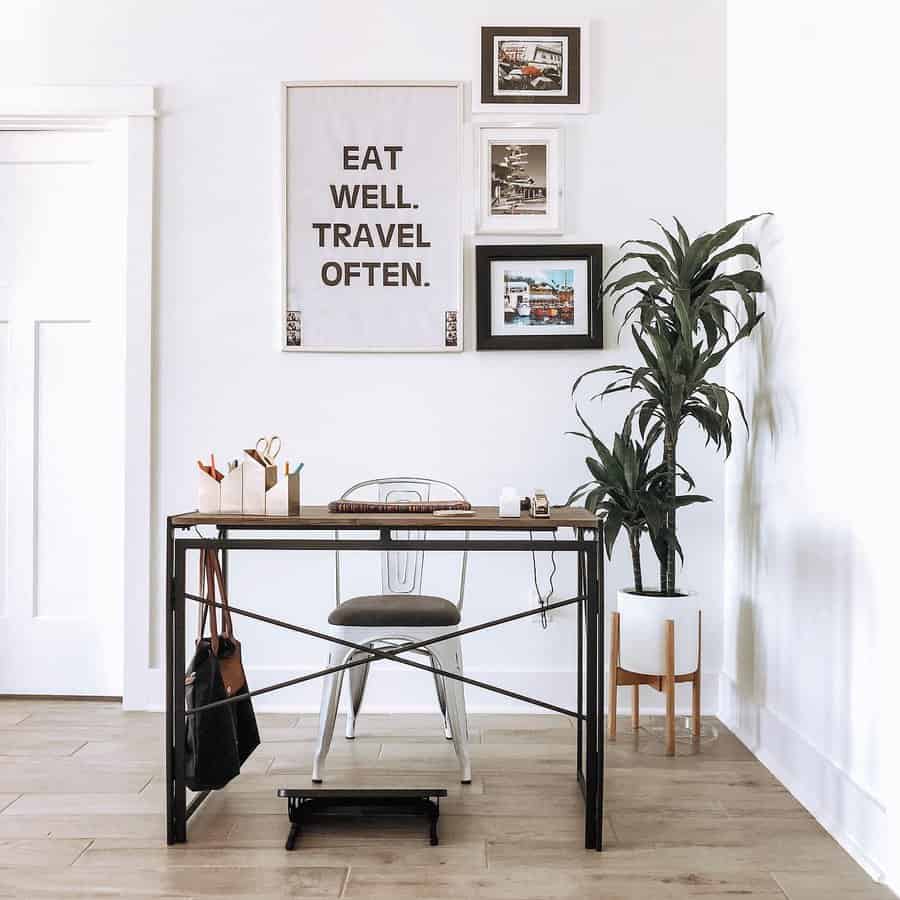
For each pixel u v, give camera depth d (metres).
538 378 3.29
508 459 3.29
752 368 2.96
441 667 2.47
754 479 2.92
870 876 1.96
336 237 3.27
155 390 3.27
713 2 3.27
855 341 2.14
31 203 3.38
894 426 1.95
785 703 2.61
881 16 2.00
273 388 3.28
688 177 3.27
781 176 2.67
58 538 3.36
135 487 3.23
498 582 3.27
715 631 3.27
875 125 2.03
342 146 3.26
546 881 1.93
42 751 2.77
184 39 3.27
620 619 2.93
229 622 2.40
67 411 3.37
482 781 2.52
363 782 2.50
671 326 2.92
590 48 3.28
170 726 2.13
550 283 3.26
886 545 1.98
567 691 3.26
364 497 3.28
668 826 2.22
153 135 3.26
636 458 2.84
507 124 3.27
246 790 2.45
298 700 3.25
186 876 1.95
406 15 3.28
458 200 3.27
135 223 3.25
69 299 3.37
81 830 2.19
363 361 3.29
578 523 2.13
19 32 3.25
